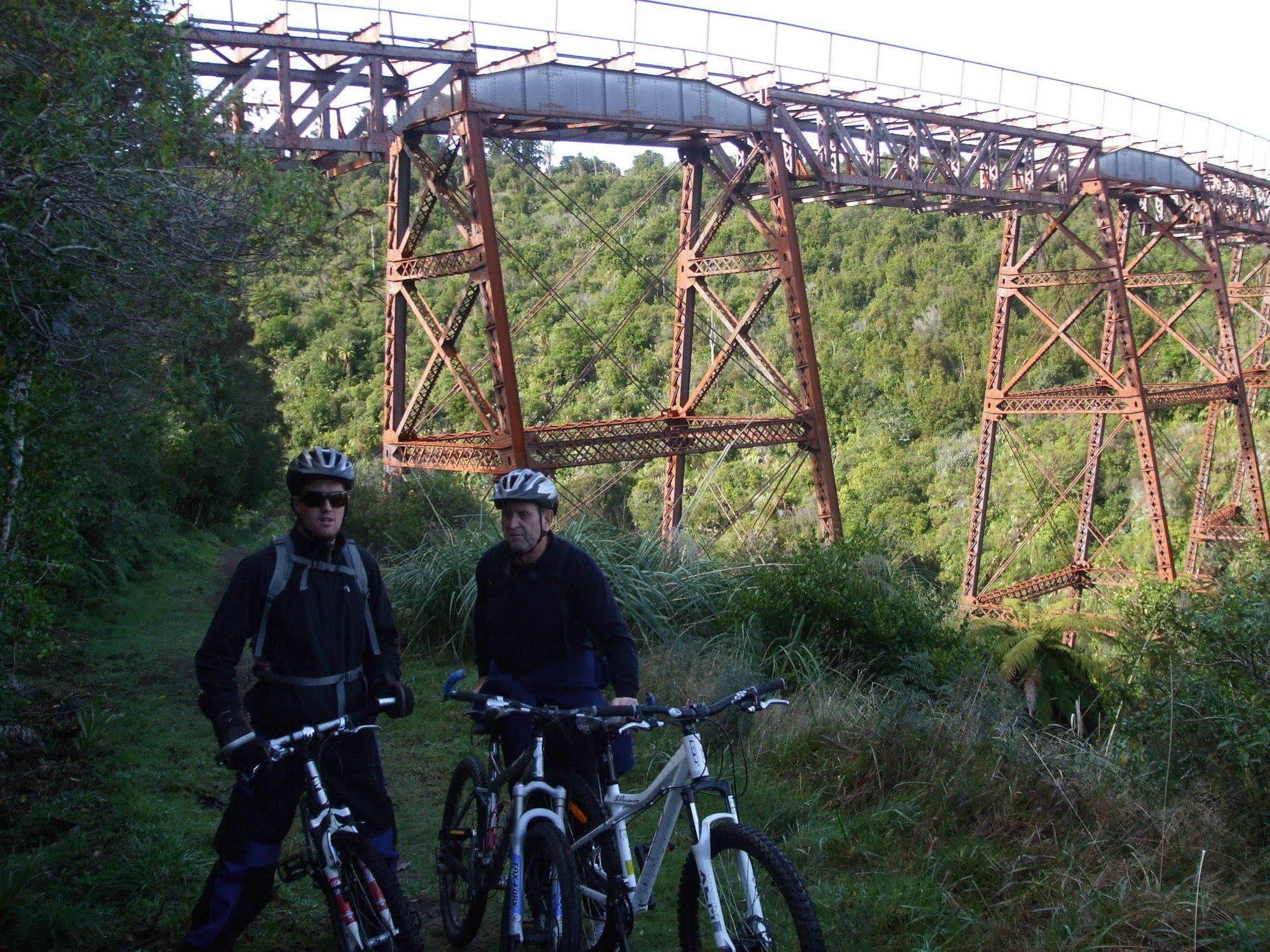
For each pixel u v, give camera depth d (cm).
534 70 1427
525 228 4469
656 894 451
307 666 337
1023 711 768
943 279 4828
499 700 340
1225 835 484
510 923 324
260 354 2470
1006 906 420
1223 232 3055
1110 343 2684
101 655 920
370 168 2369
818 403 1730
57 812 519
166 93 484
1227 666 610
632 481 3284
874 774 549
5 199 396
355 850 321
